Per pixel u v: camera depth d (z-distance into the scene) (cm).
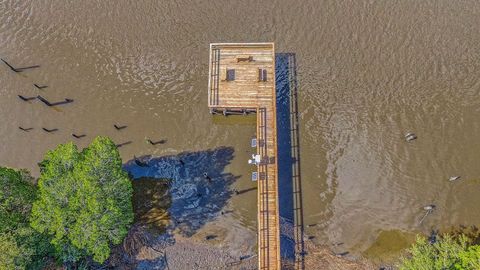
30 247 2666
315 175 3403
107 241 2802
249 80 3566
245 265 3116
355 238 3180
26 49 3969
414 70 3750
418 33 3906
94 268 3042
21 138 3597
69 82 3825
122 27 4059
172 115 3678
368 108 3622
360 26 3959
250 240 3197
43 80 3831
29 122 3656
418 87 3681
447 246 2703
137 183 3419
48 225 2655
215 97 3509
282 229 3216
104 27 4062
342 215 3259
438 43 3856
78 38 4022
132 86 3806
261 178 3250
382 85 3703
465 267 2539
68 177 2723
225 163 3475
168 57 3922
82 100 3747
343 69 3784
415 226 3192
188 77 3828
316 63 3822
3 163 3503
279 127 3578
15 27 4072
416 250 2762
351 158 3453
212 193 3366
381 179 3366
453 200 3266
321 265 3095
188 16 4078
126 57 3934
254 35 3966
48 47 3978
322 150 3488
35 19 4097
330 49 3875
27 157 3525
